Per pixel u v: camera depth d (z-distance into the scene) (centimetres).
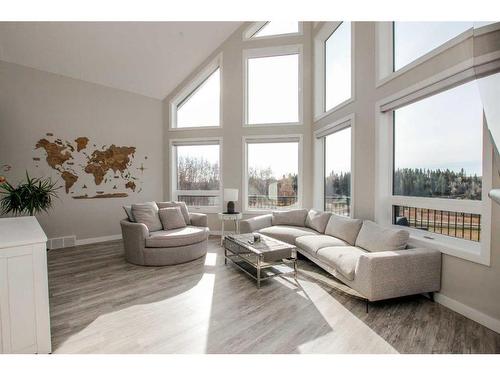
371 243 268
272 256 277
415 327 194
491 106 124
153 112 548
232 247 345
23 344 159
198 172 559
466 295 208
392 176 307
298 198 490
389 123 306
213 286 273
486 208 193
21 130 399
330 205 444
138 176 527
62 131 436
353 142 351
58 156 432
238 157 518
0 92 382
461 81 209
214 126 532
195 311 220
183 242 349
